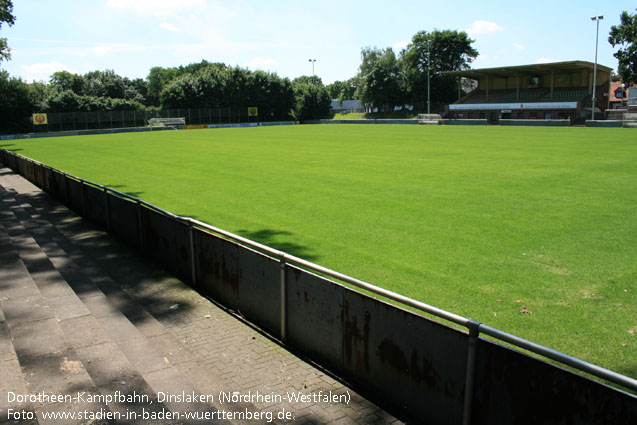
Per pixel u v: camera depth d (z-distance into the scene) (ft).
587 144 98.53
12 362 12.78
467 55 281.74
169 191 51.70
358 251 29.58
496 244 30.53
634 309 20.98
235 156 87.71
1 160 92.38
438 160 75.00
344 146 105.40
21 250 25.94
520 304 21.61
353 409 13.33
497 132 148.46
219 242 20.92
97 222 37.52
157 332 17.90
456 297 22.45
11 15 110.22
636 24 186.29
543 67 212.43
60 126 212.43
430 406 12.19
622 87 249.14
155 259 28.02
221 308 21.18
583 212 38.58
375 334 13.46
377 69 278.87
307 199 45.98
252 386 14.56
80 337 15.10
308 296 15.85
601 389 8.76
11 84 206.69
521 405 10.12
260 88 271.08
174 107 256.73
